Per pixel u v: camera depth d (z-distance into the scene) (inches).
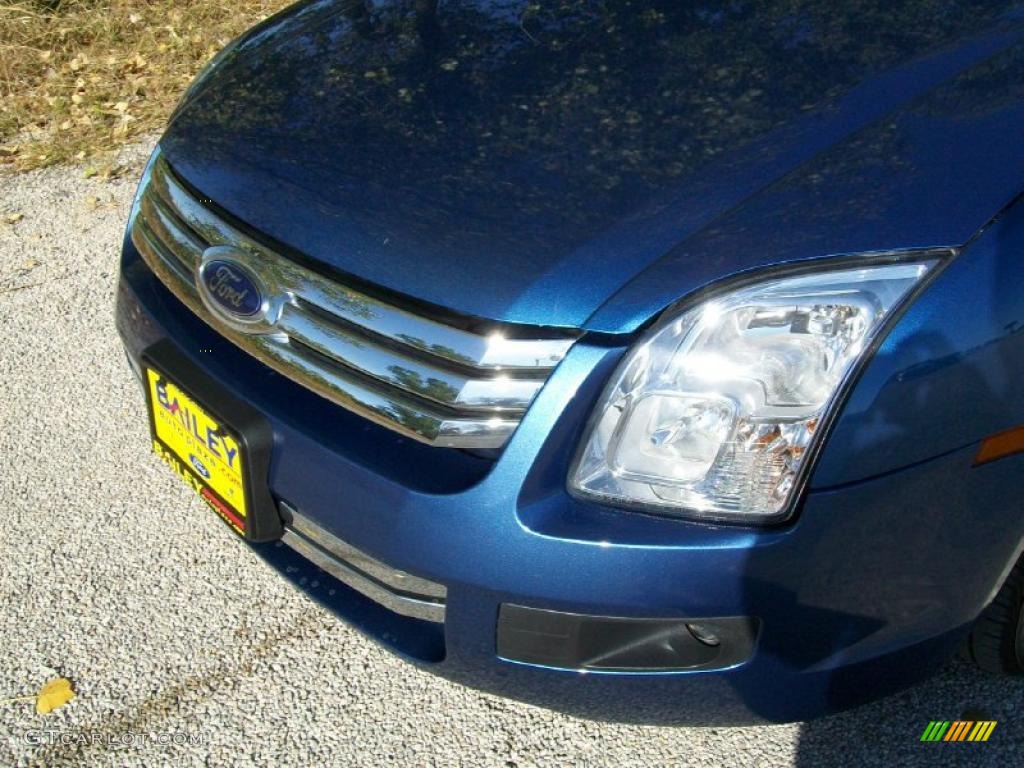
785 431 68.7
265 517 83.5
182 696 93.0
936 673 85.7
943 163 73.4
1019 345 70.6
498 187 77.4
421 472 73.7
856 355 68.1
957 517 73.0
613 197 75.1
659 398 69.6
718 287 69.1
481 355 71.0
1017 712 90.2
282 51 99.5
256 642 97.5
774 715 77.9
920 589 74.9
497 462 71.0
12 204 158.2
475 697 92.8
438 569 73.0
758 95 82.1
